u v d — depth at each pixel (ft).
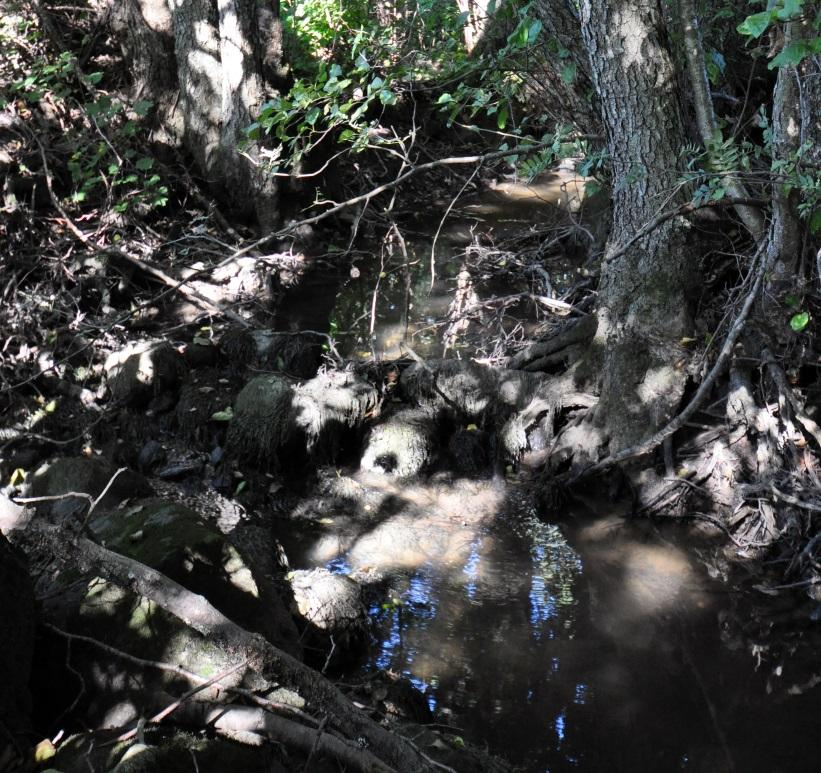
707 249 9.23
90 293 11.96
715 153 7.38
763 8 10.54
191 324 11.72
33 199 12.48
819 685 6.88
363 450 9.69
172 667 4.87
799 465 8.39
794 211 8.18
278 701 5.04
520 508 9.11
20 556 4.89
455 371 10.14
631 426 9.12
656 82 8.46
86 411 10.09
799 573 7.99
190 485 9.14
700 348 9.14
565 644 7.18
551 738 6.20
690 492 8.86
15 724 4.53
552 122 10.73
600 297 9.73
